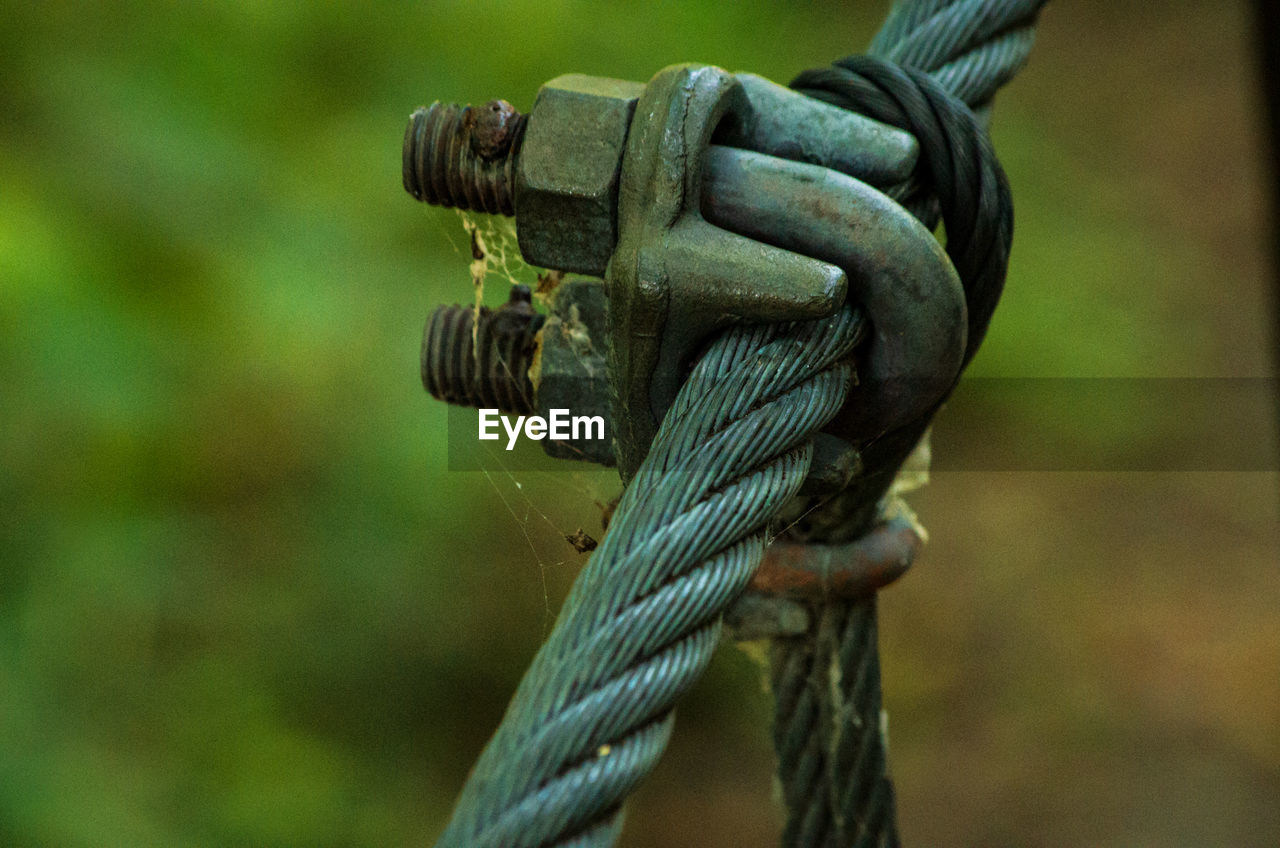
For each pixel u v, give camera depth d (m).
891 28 0.72
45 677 1.35
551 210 0.67
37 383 1.34
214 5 1.53
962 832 1.51
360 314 1.51
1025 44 0.72
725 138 0.68
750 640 0.74
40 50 1.46
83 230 1.41
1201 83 2.48
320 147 1.56
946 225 0.69
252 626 1.45
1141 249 2.17
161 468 1.44
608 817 0.64
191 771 1.37
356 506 1.50
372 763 1.43
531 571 1.51
